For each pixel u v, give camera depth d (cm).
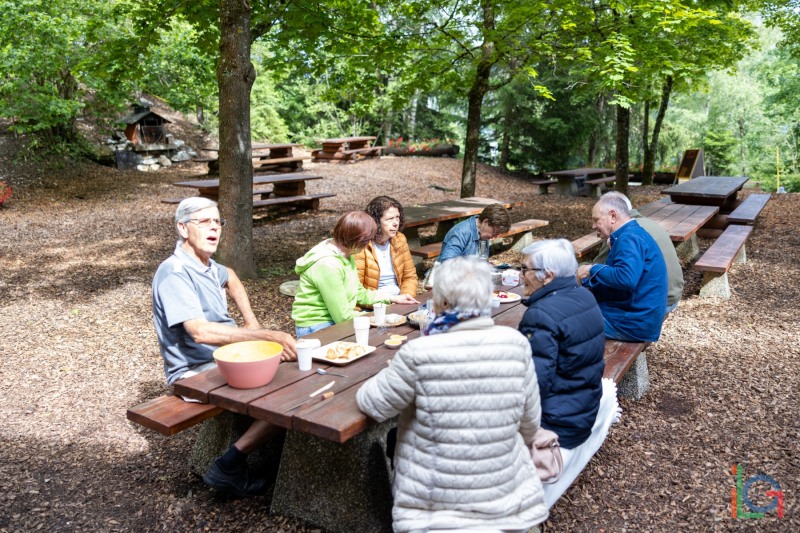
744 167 3572
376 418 204
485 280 197
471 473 187
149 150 1645
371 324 320
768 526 262
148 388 418
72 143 1502
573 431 256
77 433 354
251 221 680
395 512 196
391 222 400
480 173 1891
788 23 1406
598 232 381
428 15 1090
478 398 186
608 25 849
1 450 332
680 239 609
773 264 752
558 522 267
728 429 350
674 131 2658
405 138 2553
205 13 750
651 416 368
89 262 782
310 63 862
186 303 273
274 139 2253
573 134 1986
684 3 883
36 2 1142
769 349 476
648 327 365
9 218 1068
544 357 241
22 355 475
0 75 1203
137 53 790
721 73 3089
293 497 267
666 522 268
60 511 275
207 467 304
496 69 1866
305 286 339
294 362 271
